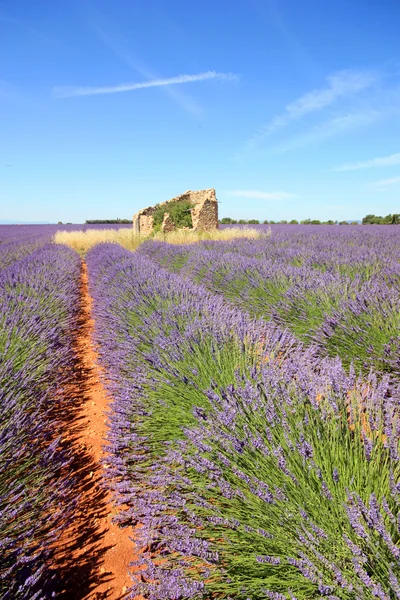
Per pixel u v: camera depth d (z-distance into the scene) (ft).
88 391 12.47
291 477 4.90
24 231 120.57
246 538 4.71
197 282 25.57
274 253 30.89
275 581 4.13
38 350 12.06
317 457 5.23
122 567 5.70
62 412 10.96
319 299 14.62
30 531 5.29
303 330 13.97
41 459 7.22
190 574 4.68
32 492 6.37
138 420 8.45
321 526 4.42
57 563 5.76
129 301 16.30
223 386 7.91
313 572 3.91
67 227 149.59
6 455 6.64
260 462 5.39
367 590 3.64
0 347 10.97
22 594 4.66
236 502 5.16
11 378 9.46
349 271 20.29
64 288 23.12
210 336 10.16
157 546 5.69
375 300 12.30
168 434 7.77
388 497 4.43
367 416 5.95
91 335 18.37
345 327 11.41
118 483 6.99
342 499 4.58
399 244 36.17
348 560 4.09
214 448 6.05
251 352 9.42
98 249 49.03
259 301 17.99
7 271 25.70
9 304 15.56
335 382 6.64
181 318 12.51
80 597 5.23
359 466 5.08
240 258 26.37
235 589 4.29
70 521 5.96
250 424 6.19
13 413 8.11
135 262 27.61
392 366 9.84
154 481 6.62
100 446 9.06
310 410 6.31
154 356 9.90
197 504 5.29
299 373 7.14
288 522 4.50
